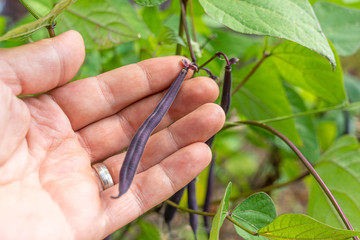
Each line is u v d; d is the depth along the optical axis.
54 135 0.23
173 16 0.33
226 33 0.35
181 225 0.39
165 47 0.28
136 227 0.39
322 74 0.27
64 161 0.23
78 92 0.24
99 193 0.23
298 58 0.26
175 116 0.25
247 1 0.20
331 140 0.41
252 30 0.20
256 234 0.22
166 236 0.34
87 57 0.33
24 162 0.22
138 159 0.20
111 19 0.26
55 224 0.21
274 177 0.38
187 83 0.24
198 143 0.23
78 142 0.24
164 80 0.24
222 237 0.42
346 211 0.25
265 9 0.20
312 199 0.27
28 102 0.23
